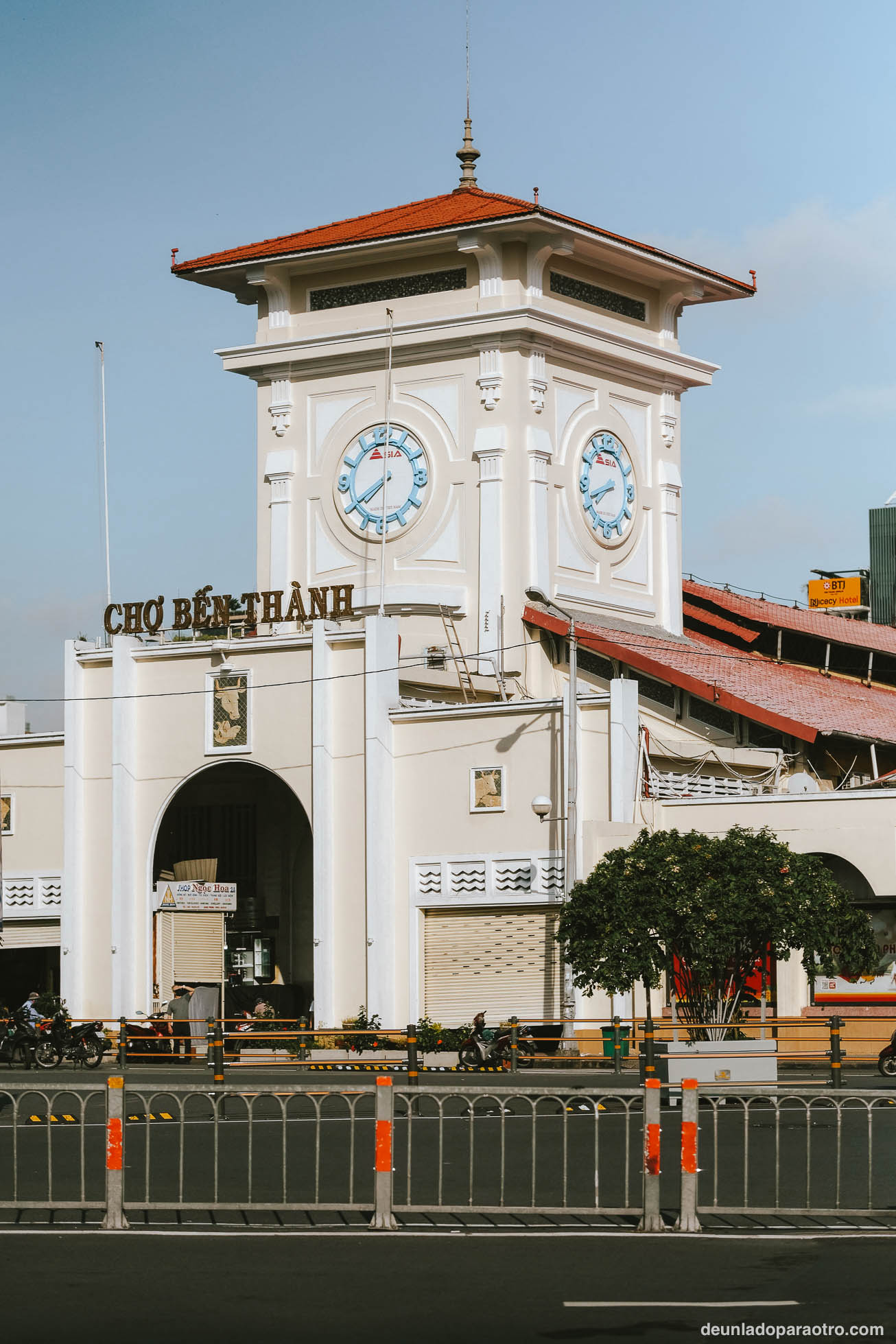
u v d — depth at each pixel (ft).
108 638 195.83
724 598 246.06
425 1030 168.66
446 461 207.31
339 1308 52.49
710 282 223.51
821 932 136.67
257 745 185.68
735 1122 107.34
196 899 189.47
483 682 198.08
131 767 191.72
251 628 195.00
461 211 209.46
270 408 218.79
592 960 140.15
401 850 177.78
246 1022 176.45
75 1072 159.94
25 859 196.95
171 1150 93.97
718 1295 53.98
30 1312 51.96
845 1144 94.27
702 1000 140.67
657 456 222.69
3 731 203.10
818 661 239.09
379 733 178.50
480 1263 59.36
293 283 218.79
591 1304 52.90
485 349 205.46
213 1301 53.42
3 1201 71.82
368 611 208.85
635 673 199.11
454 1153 92.38
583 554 211.00
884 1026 156.97
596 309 215.51
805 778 175.63
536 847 171.42
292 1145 96.37
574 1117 112.78
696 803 167.02
